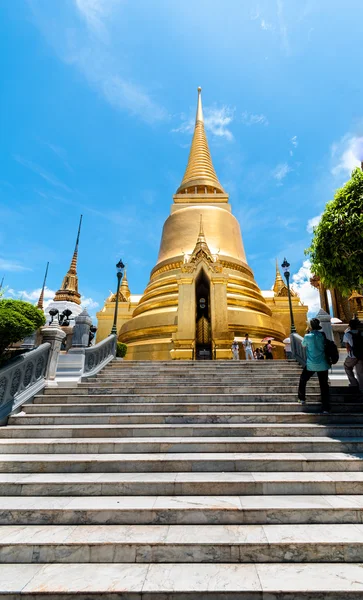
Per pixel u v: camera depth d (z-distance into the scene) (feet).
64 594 9.70
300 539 11.64
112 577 10.40
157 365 42.39
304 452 18.98
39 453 19.30
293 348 44.47
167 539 11.72
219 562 11.23
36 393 28.86
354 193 26.63
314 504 13.67
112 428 21.74
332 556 11.29
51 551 11.52
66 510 13.38
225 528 12.65
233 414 23.52
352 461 16.94
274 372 38.04
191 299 62.95
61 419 23.82
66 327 48.75
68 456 18.47
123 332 73.56
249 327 66.08
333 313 88.28
